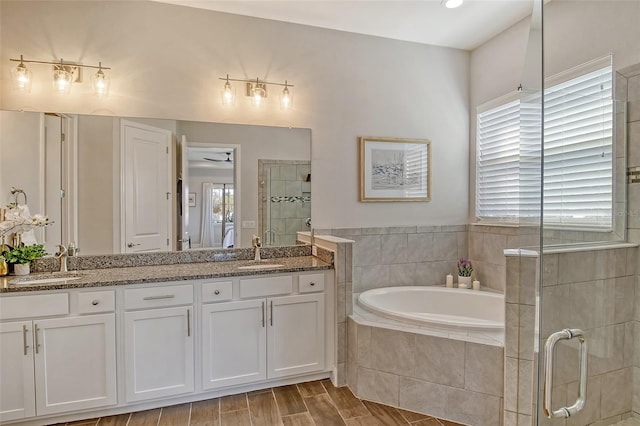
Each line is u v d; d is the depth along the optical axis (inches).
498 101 136.6
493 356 84.8
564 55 89.1
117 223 110.9
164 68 115.5
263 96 123.6
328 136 133.3
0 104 102.7
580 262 79.0
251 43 123.5
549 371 71.0
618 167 81.2
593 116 84.7
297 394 101.1
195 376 96.0
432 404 91.7
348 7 118.0
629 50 81.2
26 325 83.6
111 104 111.0
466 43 144.4
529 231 82.3
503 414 83.4
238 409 93.6
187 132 118.2
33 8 104.4
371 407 95.4
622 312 80.1
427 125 146.3
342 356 106.5
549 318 75.0
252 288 100.6
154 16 114.3
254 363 101.2
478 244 145.4
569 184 82.0
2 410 82.7
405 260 143.0
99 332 88.5
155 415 90.8
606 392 77.5
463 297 132.0
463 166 151.3
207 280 96.7
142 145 113.7
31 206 103.6
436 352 91.2
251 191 124.9
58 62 106.4
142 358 91.7
